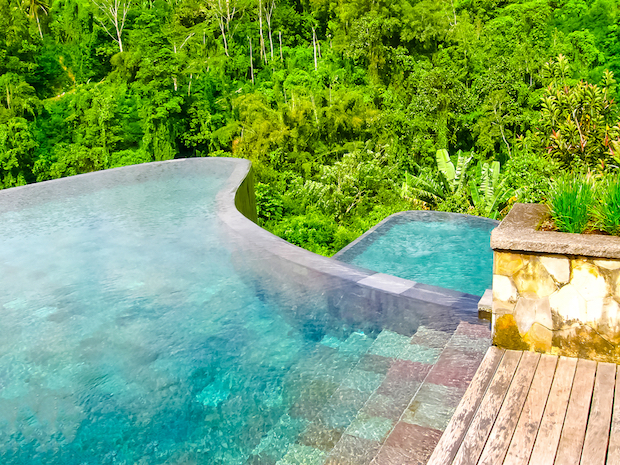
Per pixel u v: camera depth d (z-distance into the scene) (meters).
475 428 2.18
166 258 5.61
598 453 1.95
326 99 43.31
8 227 7.24
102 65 55.16
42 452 2.77
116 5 56.84
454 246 8.59
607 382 2.46
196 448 2.70
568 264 2.66
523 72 46.28
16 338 4.07
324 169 30.94
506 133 41.56
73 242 6.43
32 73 52.19
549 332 2.78
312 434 2.67
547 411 2.24
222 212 7.30
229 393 3.17
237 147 42.72
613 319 2.62
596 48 52.16
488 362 2.75
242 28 61.34
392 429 2.43
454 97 43.41
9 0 58.44
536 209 3.37
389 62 53.88
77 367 3.61
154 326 4.14
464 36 54.69
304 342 3.70
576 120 8.92
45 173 42.31
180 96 45.16
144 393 3.26
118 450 2.75
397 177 36.72
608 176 3.03
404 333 3.58
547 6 57.34
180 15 63.88
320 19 65.31
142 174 10.80
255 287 4.69
